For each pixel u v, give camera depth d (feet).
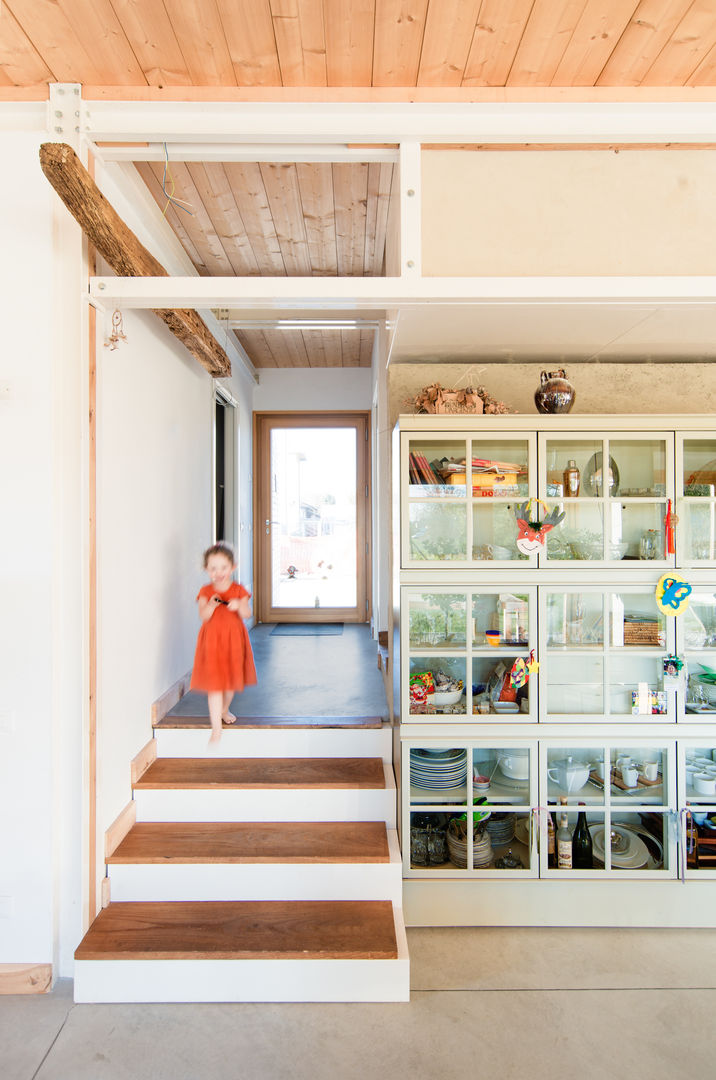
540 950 6.99
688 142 6.59
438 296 6.23
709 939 7.23
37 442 6.31
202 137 6.48
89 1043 5.56
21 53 5.93
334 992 6.06
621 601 7.84
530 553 7.69
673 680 7.64
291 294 6.22
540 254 6.58
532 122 6.43
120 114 6.41
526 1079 5.23
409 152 6.55
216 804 7.64
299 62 6.05
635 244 6.61
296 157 6.73
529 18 5.48
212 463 12.47
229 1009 5.97
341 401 18.49
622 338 8.02
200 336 9.64
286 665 12.58
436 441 7.83
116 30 5.62
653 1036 5.72
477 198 6.60
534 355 8.77
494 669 8.07
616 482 8.01
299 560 18.89
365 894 6.85
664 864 7.70
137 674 7.93
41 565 6.31
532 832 7.54
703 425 7.65
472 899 7.45
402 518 7.73
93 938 6.21
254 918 6.53
